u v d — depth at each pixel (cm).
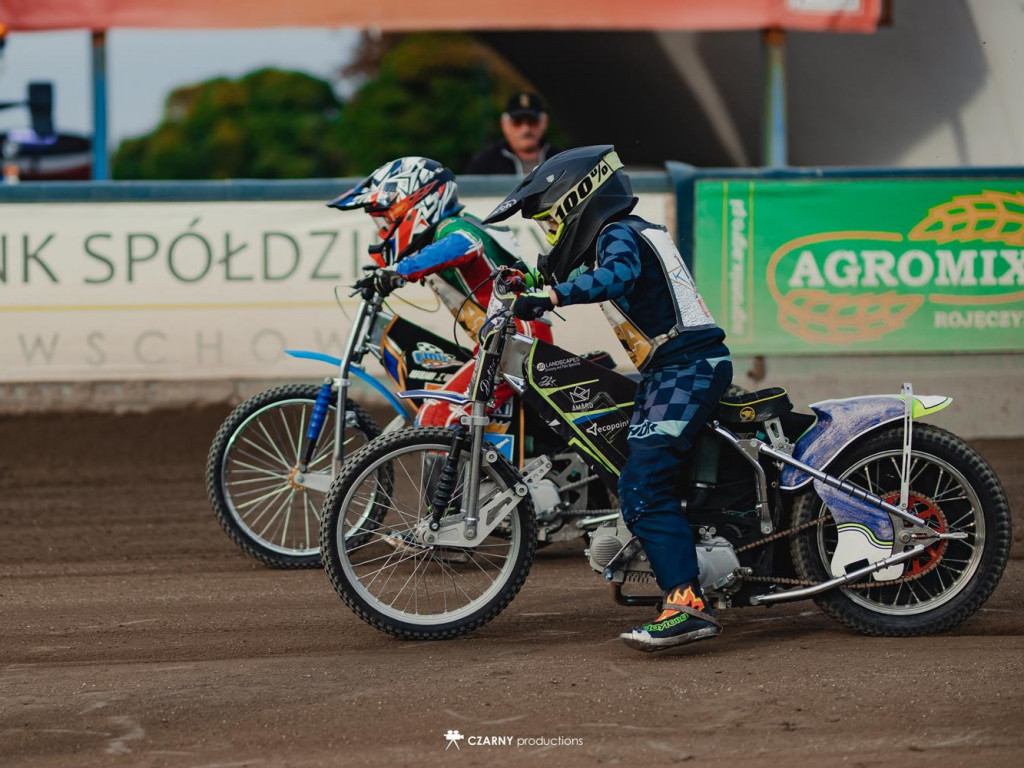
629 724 1359
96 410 3175
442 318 3023
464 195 3073
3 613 1888
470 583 2005
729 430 1634
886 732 1318
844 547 1619
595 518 1742
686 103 5688
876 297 3055
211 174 11594
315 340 3156
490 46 6153
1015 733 1308
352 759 1285
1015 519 2375
